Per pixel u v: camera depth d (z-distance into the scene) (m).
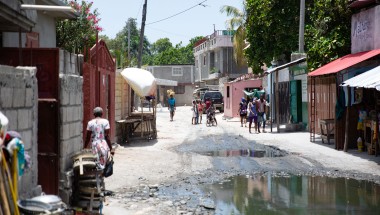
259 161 14.77
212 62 62.44
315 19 23.05
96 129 8.84
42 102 8.23
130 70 19.12
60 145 8.29
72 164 8.76
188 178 12.14
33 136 6.86
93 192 8.27
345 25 20.59
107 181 11.35
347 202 9.55
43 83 8.29
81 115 9.54
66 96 8.50
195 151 17.45
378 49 16.31
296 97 25.28
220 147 18.64
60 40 17.16
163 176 12.27
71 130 8.83
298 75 25.16
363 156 15.15
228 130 26.33
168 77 72.50
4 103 5.94
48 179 8.27
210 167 13.75
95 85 13.09
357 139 16.77
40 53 8.30
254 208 9.12
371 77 13.92
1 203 4.71
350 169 13.11
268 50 29.92
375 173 12.53
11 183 4.94
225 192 10.54
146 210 8.82
